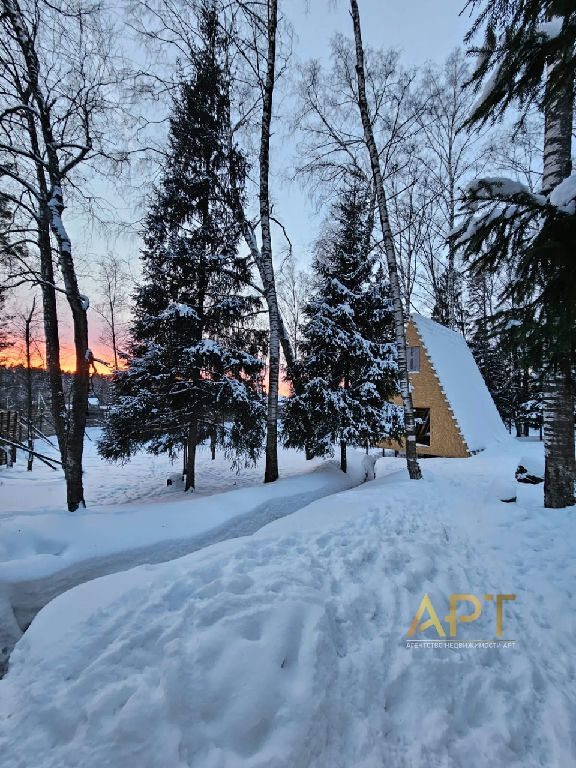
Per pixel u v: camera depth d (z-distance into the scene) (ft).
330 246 38.01
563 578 10.50
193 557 10.52
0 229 23.07
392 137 39.47
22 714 5.51
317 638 6.79
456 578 10.85
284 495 22.72
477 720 6.13
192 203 28.12
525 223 9.45
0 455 46.01
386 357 30.27
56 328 32.09
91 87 20.99
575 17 7.49
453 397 43.21
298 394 30.19
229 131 29.45
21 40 18.30
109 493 30.68
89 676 5.90
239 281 29.81
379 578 10.17
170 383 27.66
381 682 6.59
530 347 10.30
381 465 40.75
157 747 4.93
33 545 14.56
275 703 5.48
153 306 28.35
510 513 16.38
